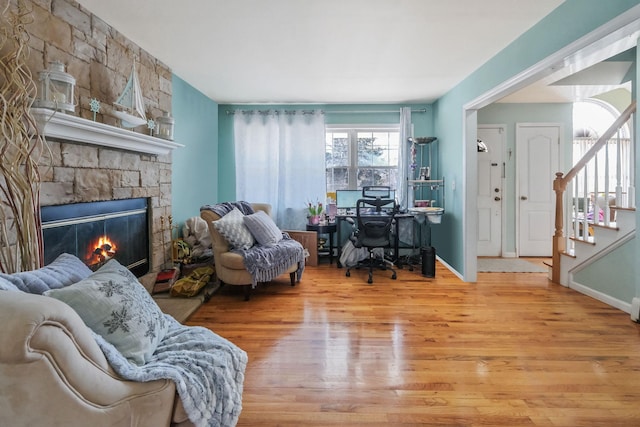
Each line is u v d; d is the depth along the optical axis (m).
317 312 2.79
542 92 4.30
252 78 3.73
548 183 4.89
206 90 4.20
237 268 3.02
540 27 2.42
